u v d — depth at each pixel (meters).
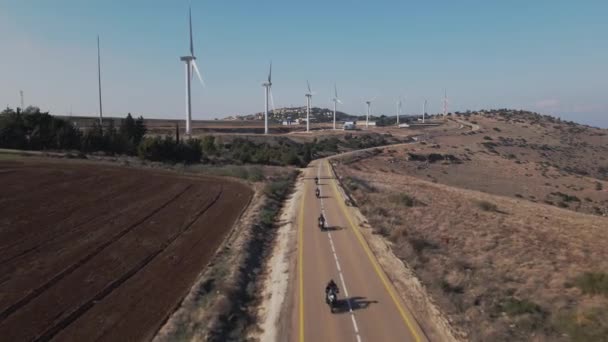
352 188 75.44
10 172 68.06
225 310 26.81
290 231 46.16
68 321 26.19
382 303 28.05
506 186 123.31
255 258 38.03
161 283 32.09
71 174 70.94
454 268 35.75
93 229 44.91
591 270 36.28
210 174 85.06
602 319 26.67
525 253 41.22
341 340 23.44
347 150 171.50
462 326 25.47
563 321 26.67
